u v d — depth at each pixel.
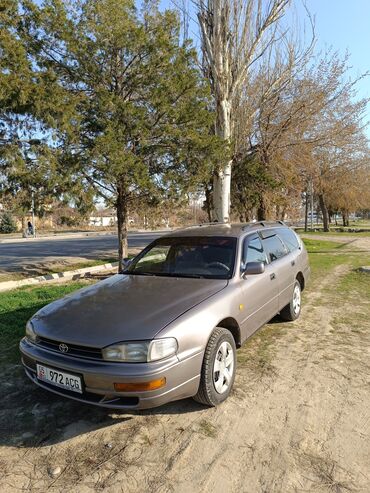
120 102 8.14
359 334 5.56
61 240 28.77
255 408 3.46
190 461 2.75
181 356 3.08
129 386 2.87
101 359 2.98
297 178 17.95
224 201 12.20
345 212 52.47
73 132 7.92
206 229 5.21
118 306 3.51
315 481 2.54
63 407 3.53
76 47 8.15
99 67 8.78
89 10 8.45
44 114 7.48
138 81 8.94
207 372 3.31
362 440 2.97
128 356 2.93
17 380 4.09
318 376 4.12
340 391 3.77
